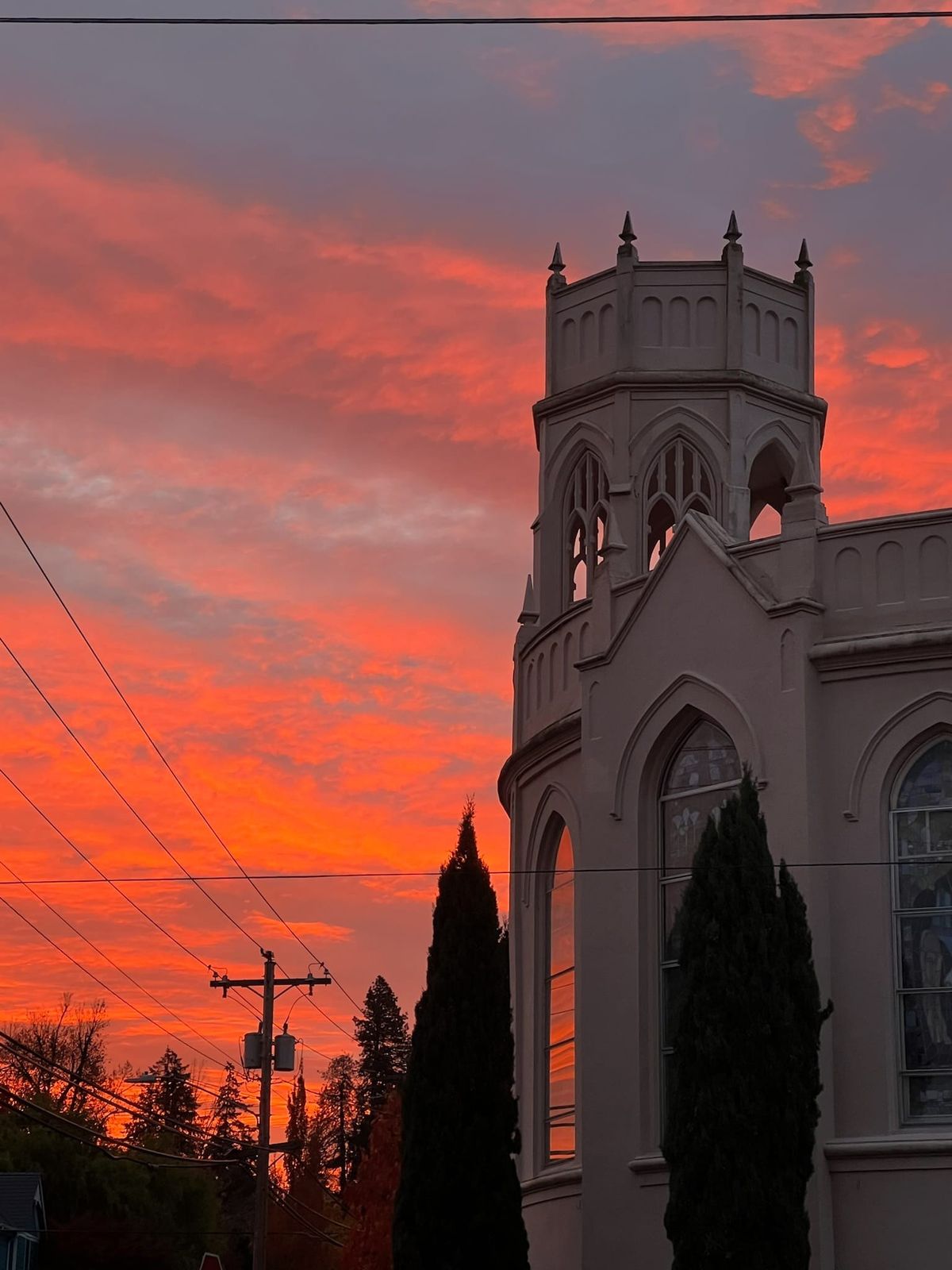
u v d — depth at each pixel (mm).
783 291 39969
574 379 39688
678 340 38969
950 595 24844
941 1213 22875
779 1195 21781
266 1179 50469
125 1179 69438
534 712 31422
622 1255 25328
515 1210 25969
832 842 24656
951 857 24141
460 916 27094
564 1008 29156
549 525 39375
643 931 26359
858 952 24203
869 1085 23766
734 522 37938
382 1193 61469
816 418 39812
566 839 29828
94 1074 89438
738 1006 22219
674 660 26609
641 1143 25578
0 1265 61125
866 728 24781
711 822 23156
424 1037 26672
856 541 25531
